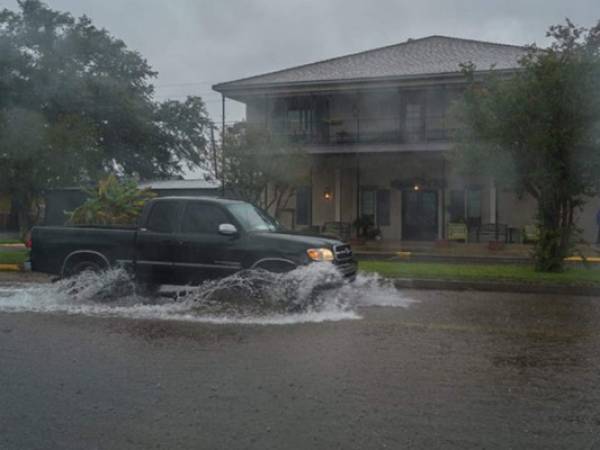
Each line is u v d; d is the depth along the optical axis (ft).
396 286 38.09
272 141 59.36
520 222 73.72
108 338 22.30
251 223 31.09
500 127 39.58
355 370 18.11
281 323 25.34
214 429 13.35
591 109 37.55
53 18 107.24
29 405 14.92
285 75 83.10
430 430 13.32
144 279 31.48
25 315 26.99
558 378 17.46
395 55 86.17
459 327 24.89
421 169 78.28
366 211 80.38
